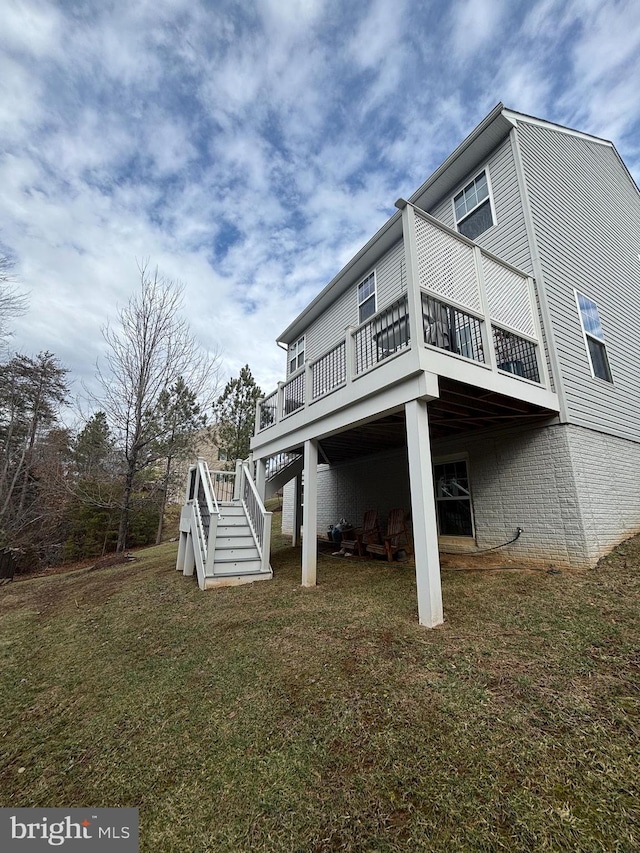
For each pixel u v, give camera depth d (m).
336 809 1.80
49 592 7.43
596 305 7.18
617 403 6.82
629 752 1.96
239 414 15.75
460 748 2.08
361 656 3.18
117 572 8.44
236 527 6.79
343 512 10.41
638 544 5.48
